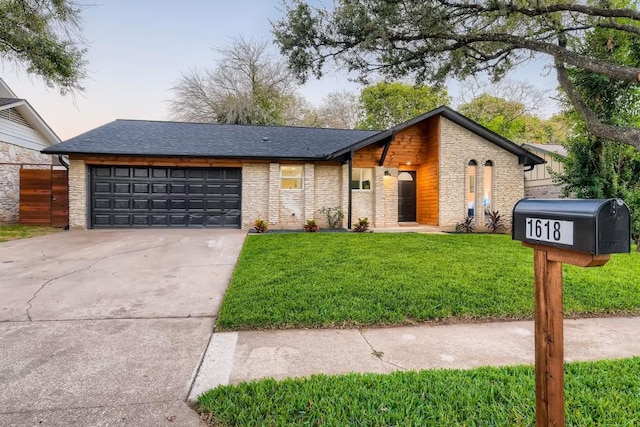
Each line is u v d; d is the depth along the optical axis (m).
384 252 6.77
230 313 3.59
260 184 11.49
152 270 5.61
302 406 2.03
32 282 4.83
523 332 3.30
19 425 1.86
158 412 1.99
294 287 4.44
